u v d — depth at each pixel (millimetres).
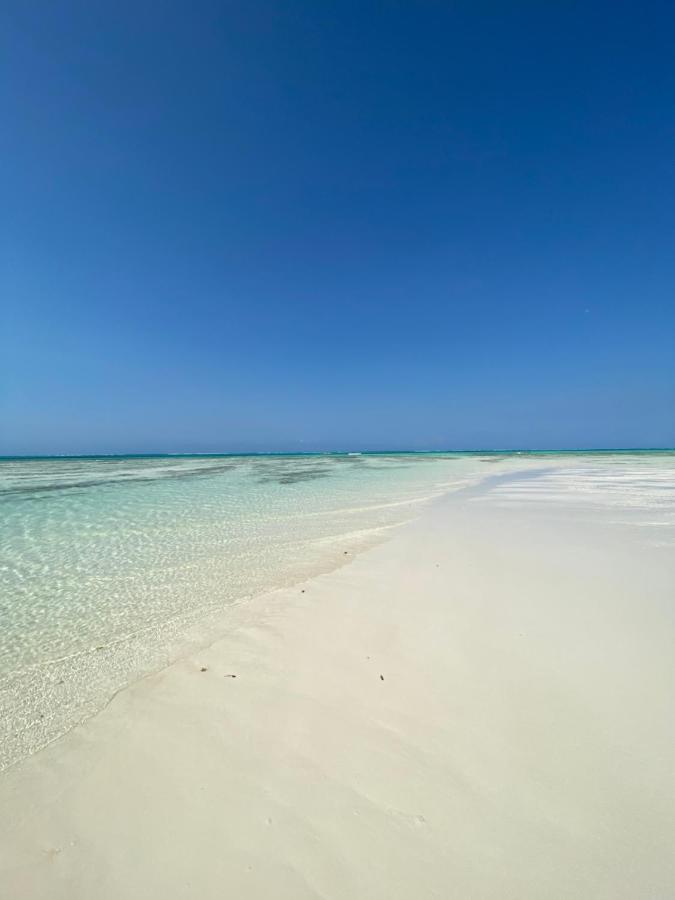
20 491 19469
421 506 13164
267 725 3043
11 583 6770
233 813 2316
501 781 2453
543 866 1968
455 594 5328
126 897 1908
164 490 19422
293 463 48625
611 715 2971
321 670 3738
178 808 2363
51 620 5309
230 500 15844
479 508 12172
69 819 2330
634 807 2244
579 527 8977
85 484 22578
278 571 6961
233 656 4082
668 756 2582
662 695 3174
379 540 8664
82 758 2816
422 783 2469
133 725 3119
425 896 1864
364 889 1903
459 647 3998
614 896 1830
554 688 3305
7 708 3479
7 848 2164
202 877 1979
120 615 5418
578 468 31734
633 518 9859
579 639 4062
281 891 1903
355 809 2311
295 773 2580
